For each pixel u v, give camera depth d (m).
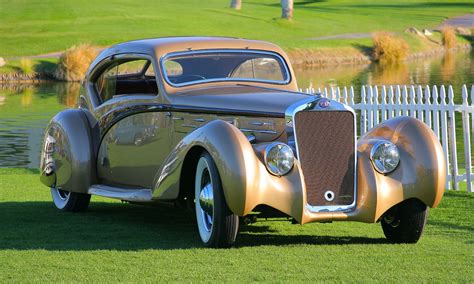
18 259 10.74
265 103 12.12
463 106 17.98
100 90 15.53
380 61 78.50
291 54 76.56
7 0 111.81
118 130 14.59
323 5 136.38
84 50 67.81
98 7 104.19
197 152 12.07
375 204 11.69
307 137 11.68
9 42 78.56
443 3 142.62
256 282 9.40
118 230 13.35
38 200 17.44
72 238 12.55
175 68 13.74
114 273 9.87
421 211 12.11
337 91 21.70
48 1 109.62
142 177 14.09
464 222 14.41
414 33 89.88
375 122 20.17
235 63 14.00
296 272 9.94
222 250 11.36
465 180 18.11
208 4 117.69
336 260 10.72
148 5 110.94
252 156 11.16
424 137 12.10
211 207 11.49
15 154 28.95
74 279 9.58
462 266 10.38
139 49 14.34
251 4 125.69
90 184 15.06
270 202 11.22
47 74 67.00
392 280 9.54
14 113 43.66
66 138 15.23
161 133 13.52
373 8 129.75
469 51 88.25
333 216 11.62
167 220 14.52
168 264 10.37
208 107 12.70
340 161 11.79
